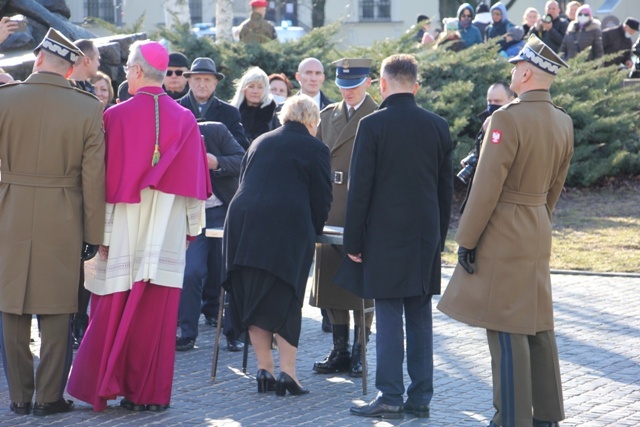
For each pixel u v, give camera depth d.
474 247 6.71
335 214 8.91
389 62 7.27
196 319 9.30
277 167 7.71
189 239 7.64
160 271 7.30
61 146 7.04
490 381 8.20
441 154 7.29
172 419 7.17
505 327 6.62
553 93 18.44
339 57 18.45
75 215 7.14
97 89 10.30
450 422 7.13
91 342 7.32
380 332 7.25
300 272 7.64
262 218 7.60
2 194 7.09
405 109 7.19
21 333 7.23
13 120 7.00
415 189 7.16
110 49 15.99
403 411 7.24
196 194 7.34
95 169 7.06
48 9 18.66
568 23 23.81
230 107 9.97
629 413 7.32
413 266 7.15
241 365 8.73
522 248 6.64
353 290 7.42
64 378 7.29
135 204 7.25
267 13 41.84
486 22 25.09
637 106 19.27
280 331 7.67
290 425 7.04
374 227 7.18
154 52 7.32
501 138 6.54
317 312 10.96
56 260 7.10
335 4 44.22
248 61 18.39
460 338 9.63
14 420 7.13
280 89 11.83
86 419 7.16
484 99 17.55
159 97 7.34
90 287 7.41
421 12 45.06
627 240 14.66
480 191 6.58
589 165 17.92
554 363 6.80
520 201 6.67
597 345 9.34
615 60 23.19
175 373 8.45
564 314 10.65
